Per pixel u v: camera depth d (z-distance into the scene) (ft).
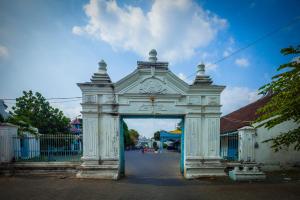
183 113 32.35
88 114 31.12
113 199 21.29
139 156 76.64
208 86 32.27
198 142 32.01
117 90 31.68
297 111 18.94
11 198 21.47
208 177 31.04
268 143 35.70
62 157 37.19
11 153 33.83
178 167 45.14
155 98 32.01
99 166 30.14
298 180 29.55
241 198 21.52
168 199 21.42
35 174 31.99
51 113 65.31
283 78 19.17
